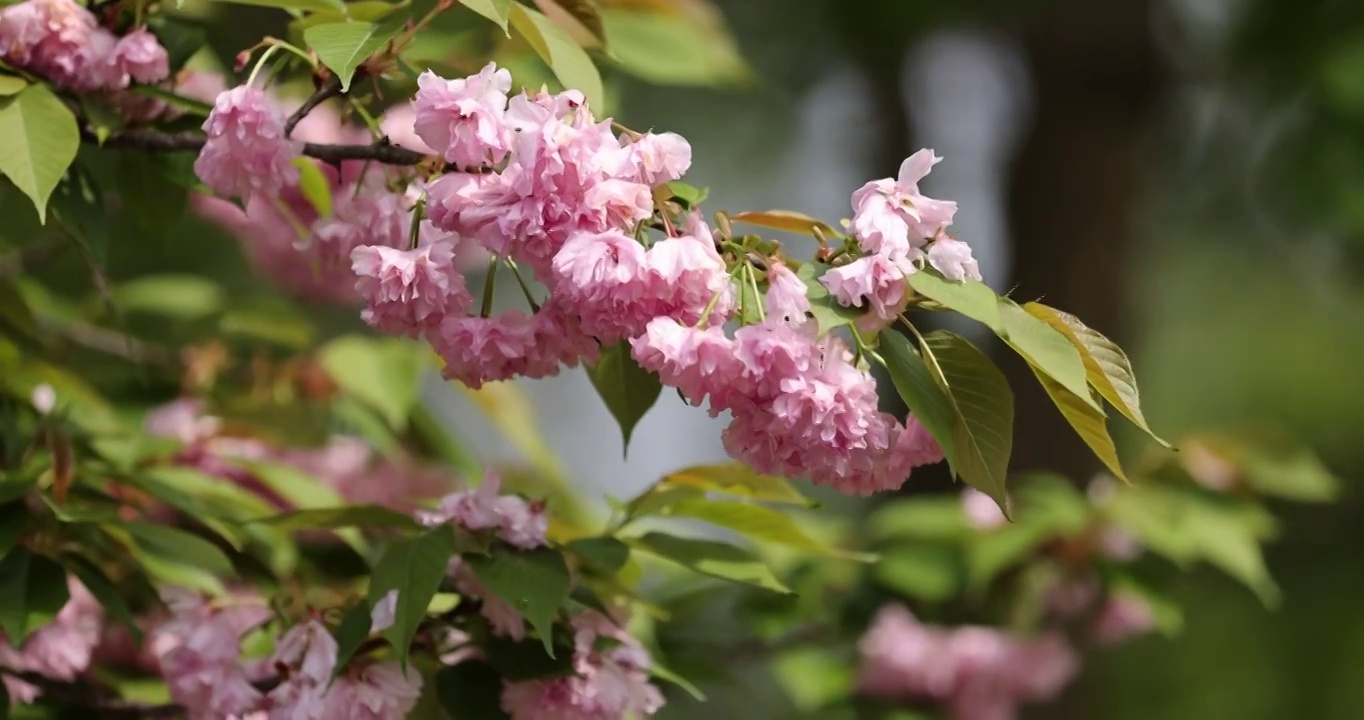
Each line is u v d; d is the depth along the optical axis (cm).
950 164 1172
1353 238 1017
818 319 260
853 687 599
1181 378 2002
